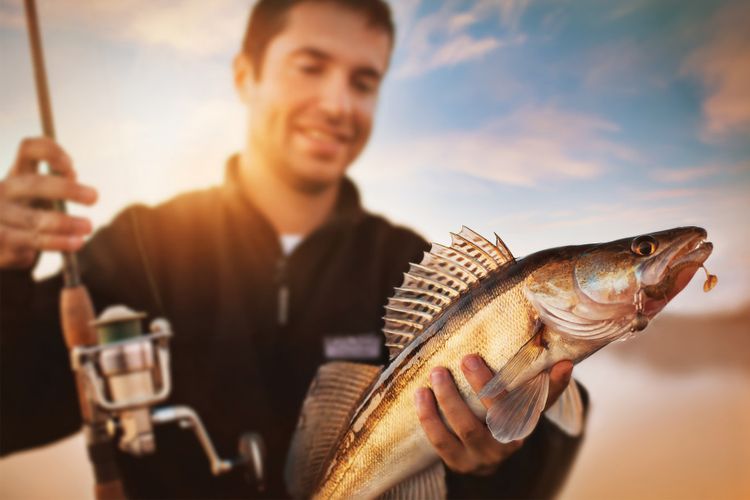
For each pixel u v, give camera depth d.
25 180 0.50
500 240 0.26
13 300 0.51
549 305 0.25
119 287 0.54
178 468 0.52
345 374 0.29
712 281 0.25
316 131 0.55
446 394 0.26
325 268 0.55
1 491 0.54
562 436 0.46
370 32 0.55
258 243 0.55
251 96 0.56
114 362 0.43
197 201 0.56
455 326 0.26
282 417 0.53
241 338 0.54
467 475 0.45
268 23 0.55
